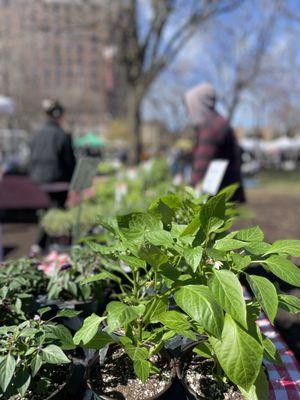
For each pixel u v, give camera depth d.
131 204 3.60
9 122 21.31
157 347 1.17
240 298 1.00
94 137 26.61
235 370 0.97
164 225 1.34
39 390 1.18
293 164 35.50
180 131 32.12
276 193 12.46
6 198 6.55
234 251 1.36
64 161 5.01
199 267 1.20
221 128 3.42
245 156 21.16
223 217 1.17
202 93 3.49
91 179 3.10
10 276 1.69
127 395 1.16
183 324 1.11
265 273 2.01
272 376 1.34
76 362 1.34
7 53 10.95
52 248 3.81
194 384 1.19
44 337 1.19
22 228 6.87
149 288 1.52
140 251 1.10
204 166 3.46
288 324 3.12
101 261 1.88
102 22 9.53
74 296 1.80
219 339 0.98
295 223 7.22
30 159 5.11
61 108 5.08
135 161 10.95
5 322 1.49
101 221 1.47
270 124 44.81
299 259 2.74
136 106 10.75
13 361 1.11
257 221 7.41
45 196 6.69
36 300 1.73
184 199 1.56
